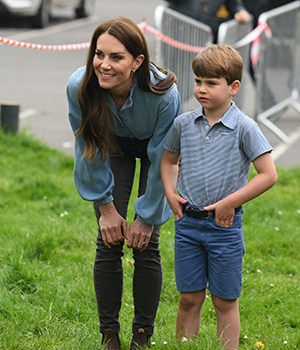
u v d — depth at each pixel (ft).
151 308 19.63
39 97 56.59
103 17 101.30
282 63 49.01
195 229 18.47
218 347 18.85
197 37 45.01
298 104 55.11
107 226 19.01
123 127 18.78
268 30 45.85
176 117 18.72
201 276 18.83
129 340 20.42
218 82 17.99
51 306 22.35
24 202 32.48
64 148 44.01
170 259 26.37
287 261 27.32
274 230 30.14
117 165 19.34
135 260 19.61
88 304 22.84
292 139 47.29
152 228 19.22
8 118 41.68
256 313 23.12
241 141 18.19
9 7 82.43
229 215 18.10
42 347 19.77
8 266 24.67
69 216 30.63
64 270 25.23
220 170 18.22
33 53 73.77
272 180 18.01
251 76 48.19
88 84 18.11
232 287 18.60
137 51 17.85
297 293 24.58
